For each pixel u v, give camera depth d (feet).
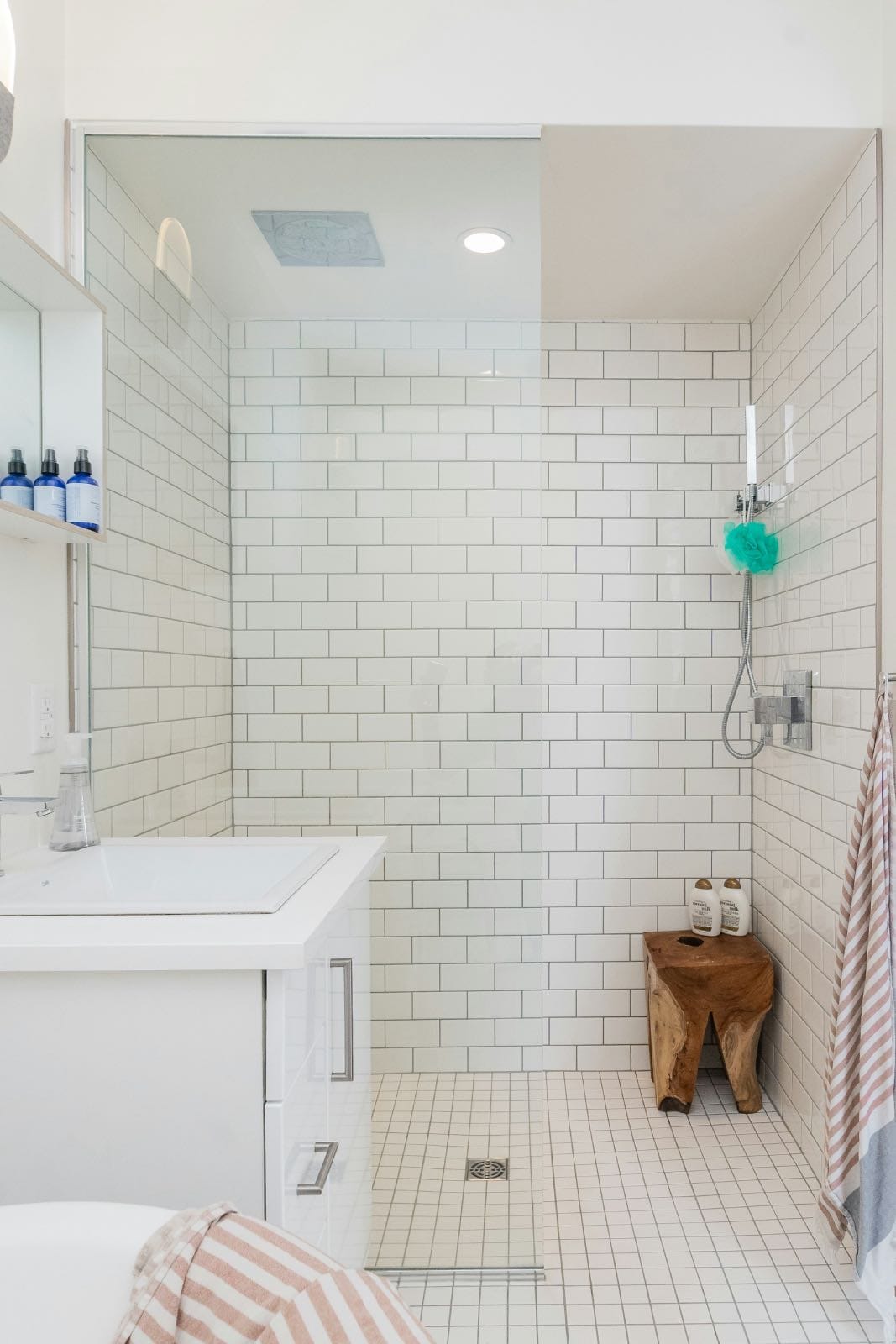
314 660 6.84
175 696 6.87
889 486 6.75
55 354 6.31
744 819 10.25
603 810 10.30
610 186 7.64
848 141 7.04
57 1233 2.83
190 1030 4.06
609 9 6.90
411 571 6.81
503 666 6.79
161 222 6.86
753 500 9.73
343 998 5.23
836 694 7.72
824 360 8.04
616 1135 8.79
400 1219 6.59
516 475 6.77
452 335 6.78
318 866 5.60
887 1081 6.08
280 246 6.82
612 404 10.30
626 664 10.30
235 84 6.89
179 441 6.85
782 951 9.15
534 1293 6.41
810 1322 6.14
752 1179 7.97
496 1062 6.70
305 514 6.83
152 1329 2.52
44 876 5.32
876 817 6.31
